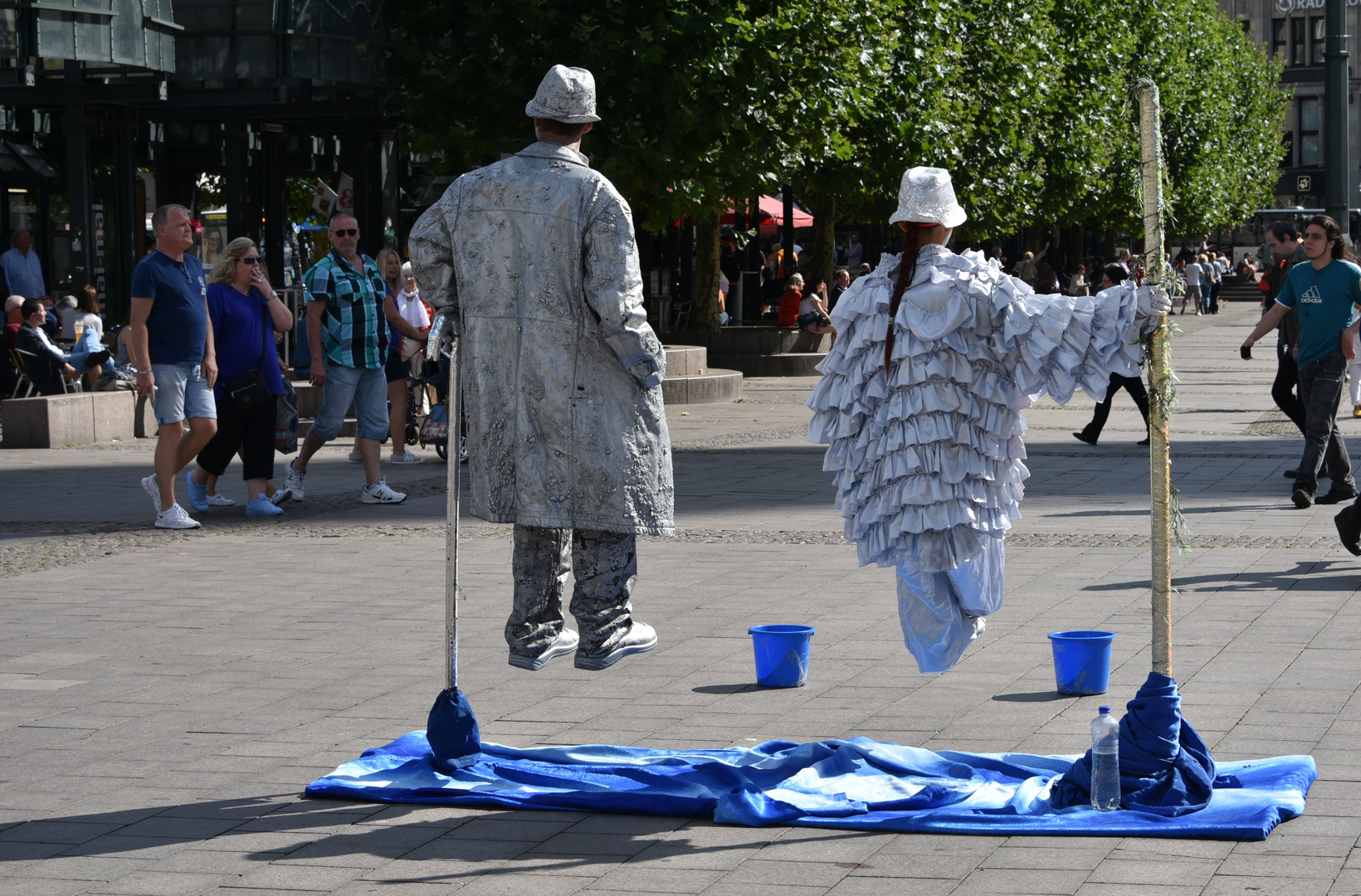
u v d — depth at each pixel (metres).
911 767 5.59
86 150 22.39
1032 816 5.03
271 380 12.97
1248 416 20.48
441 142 21.64
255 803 5.42
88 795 5.53
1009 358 5.44
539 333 5.65
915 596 5.61
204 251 31.59
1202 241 84.06
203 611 8.92
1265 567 9.56
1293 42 95.94
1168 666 5.24
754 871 4.65
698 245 29.84
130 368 20.34
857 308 5.62
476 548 11.11
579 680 7.17
